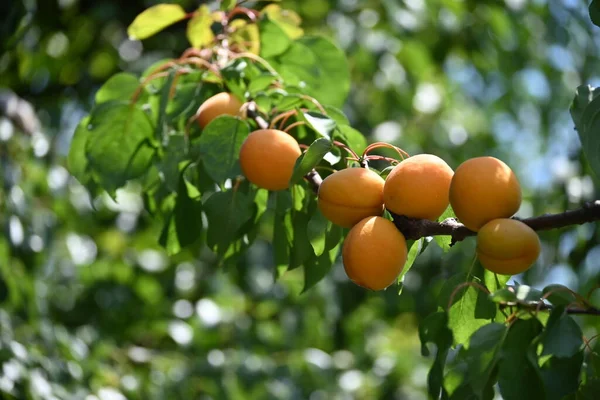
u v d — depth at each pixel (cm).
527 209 267
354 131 124
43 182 202
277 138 116
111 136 128
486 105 300
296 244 122
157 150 129
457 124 286
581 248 173
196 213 128
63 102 246
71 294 247
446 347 106
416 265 257
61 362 180
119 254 252
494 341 102
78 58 247
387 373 250
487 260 102
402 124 268
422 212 105
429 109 268
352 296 259
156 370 214
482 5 253
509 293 101
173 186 124
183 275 255
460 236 104
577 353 101
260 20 132
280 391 209
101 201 233
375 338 275
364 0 250
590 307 101
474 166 102
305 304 249
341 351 267
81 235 241
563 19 246
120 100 131
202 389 211
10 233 173
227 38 134
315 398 241
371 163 238
